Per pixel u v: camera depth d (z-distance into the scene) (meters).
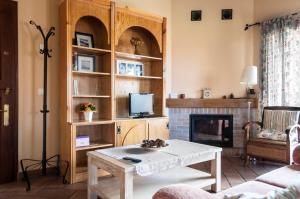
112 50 3.62
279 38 4.27
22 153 3.21
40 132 3.35
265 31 4.42
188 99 4.66
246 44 4.66
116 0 4.05
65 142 3.24
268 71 4.39
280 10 4.38
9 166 3.10
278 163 3.95
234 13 4.70
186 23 4.81
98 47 3.81
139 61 4.38
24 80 3.21
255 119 4.51
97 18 3.47
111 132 3.58
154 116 4.22
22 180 3.15
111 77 3.63
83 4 3.31
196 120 4.75
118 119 3.64
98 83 3.85
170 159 2.33
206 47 4.77
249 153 3.83
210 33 4.76
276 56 4.30
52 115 3.43
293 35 4.14
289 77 4.18
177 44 4.84
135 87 4.32
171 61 4.82
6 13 3.07
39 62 3.32
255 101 4.49
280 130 3.94
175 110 4.75
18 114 3.17
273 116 4.07
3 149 3.05
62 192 2.78
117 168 2.12
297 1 4.22
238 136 4.56
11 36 3.11
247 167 3.75
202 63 4.78
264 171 3.55
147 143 2.69
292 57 4.15
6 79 3.07
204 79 4.78
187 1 4.80
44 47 3.20
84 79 3.71
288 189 1.03
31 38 3.25
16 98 3.14
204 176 2.77
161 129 4.04
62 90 3.32
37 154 3.33
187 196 0.97
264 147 3.66
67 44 3.17
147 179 2.64
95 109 3.58
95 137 3.77
